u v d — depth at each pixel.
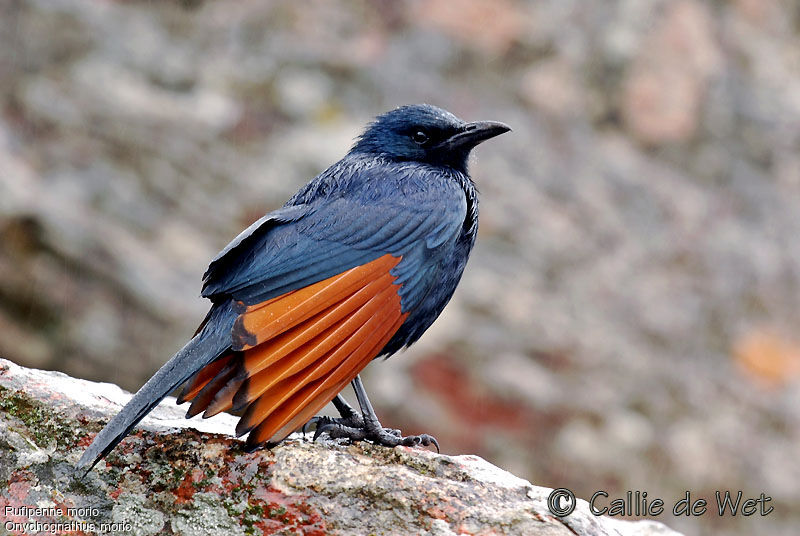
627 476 13.66
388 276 8.06
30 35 17.16
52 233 13.71
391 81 17.92
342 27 18.81
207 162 16.09
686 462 13.90
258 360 7.36
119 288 13.81
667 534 8.79
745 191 17.91
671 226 17.11
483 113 17.72
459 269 8.89
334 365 7.56
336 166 8.84
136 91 16.86
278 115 17.14
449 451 13.42
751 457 14.25
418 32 18.78
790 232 17.61
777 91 19.45
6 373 7.76
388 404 13.56
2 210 13.54
